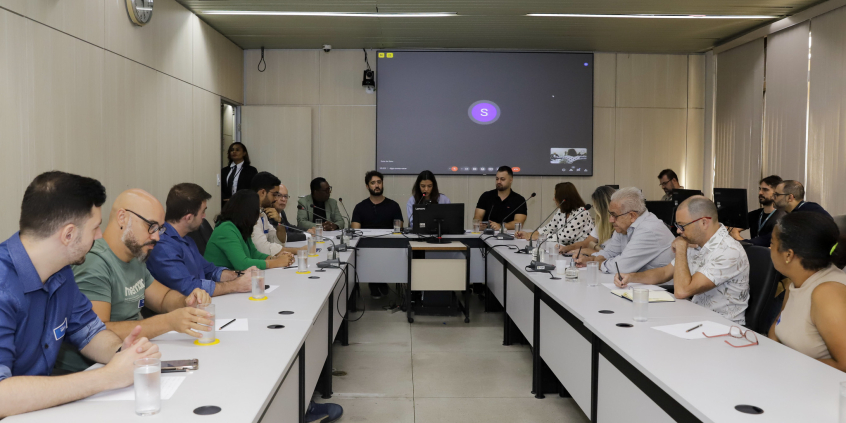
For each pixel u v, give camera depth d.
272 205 4.19
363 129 7.12
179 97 5.28
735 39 6.41
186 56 5.43
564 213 4.68
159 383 1.22
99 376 1.29
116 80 4.18
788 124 5.61
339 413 2.67
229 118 7.14
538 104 7.05
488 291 4.79
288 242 4.52
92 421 1.17
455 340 4.00
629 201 3.15
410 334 4.14
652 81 7.20
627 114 7.18
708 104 7.08
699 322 2.02
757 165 6.10
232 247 3.15
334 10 5.52
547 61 7.03
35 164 3.31
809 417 1.22
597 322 2.03
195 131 5.66
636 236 3.10
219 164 6.34
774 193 4.54
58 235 1.31
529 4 5.31
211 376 1.44
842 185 4.88
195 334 1.71
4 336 1.27
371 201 5.66
